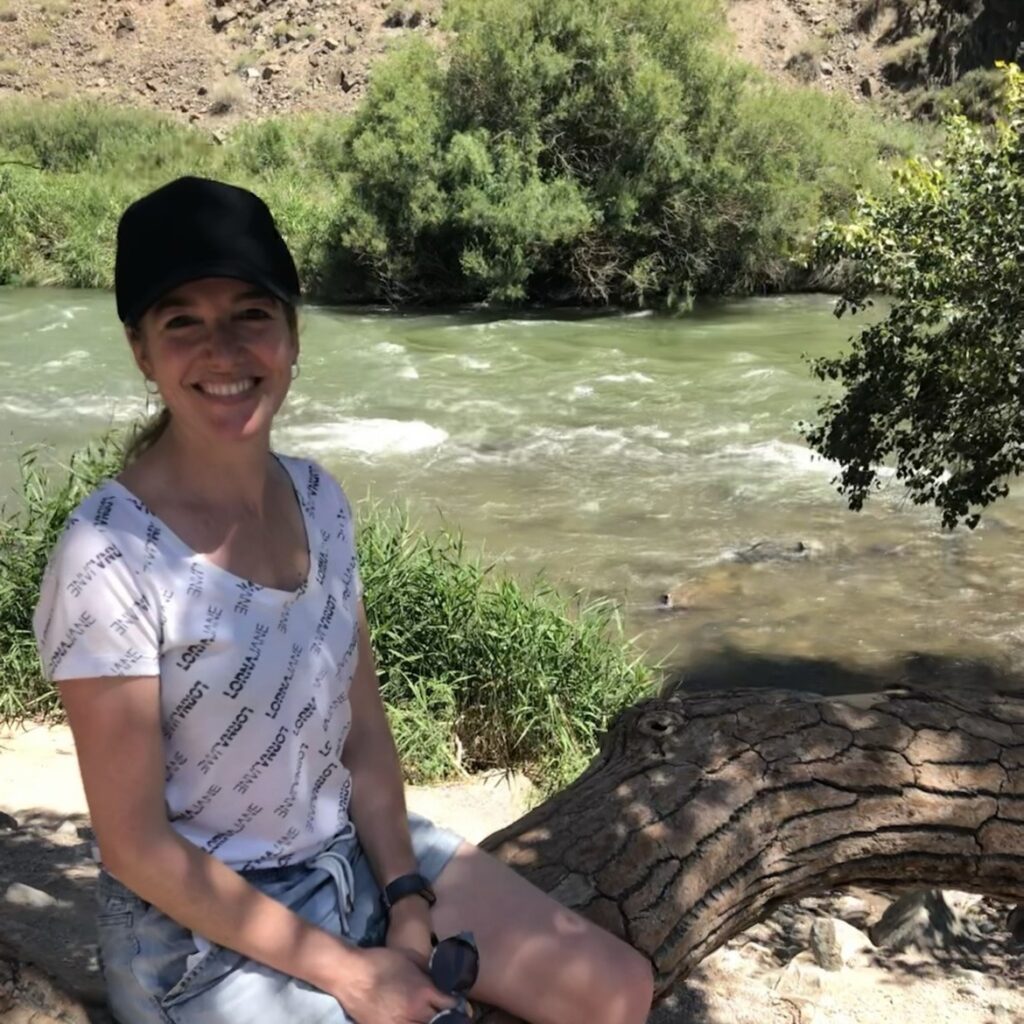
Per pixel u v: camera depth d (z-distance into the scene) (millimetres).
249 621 1935
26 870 4773
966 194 7422
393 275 22500
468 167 21906
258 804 2008
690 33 22438
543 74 22000
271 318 1953
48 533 6840
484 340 19297
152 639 1860
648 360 17734
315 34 32875
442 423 14594
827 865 2699
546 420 14727
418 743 6488
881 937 4340
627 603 9633
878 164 24422
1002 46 30672
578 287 22641
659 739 2801
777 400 15406
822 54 32094
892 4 32344
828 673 8570
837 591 9828
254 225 1938
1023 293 7215
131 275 1916
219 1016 1960
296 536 2084
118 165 28188
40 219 23609
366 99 23641
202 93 32312
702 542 10836
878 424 7891
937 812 2734
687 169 22094
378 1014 1945
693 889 2521
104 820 1865
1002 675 8547
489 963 2148
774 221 22266
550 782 6414
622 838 2547
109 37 33656
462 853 2289
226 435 1916
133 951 2002
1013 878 2781
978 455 7648
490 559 10406
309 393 15945
